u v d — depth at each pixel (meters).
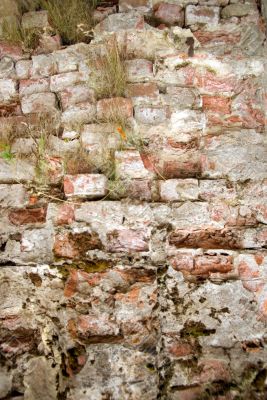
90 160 1.52
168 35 1.57
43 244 1.43
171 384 1.27
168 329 1.32
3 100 1.65
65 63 1.63
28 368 1.32
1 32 1.71
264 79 1.54
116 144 1.52
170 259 1.38
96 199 1.46
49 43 1.67
